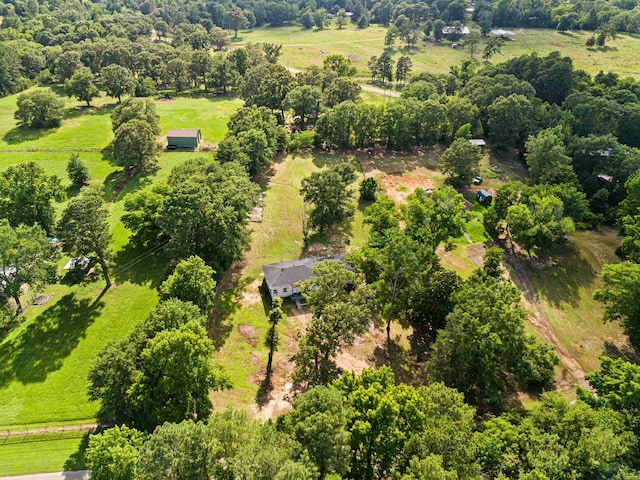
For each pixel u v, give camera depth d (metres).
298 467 26.42
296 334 54.97
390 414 33.78
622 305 53.22
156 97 140.12
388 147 108.31
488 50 171.62
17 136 106.12
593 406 39.78
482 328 43.28
